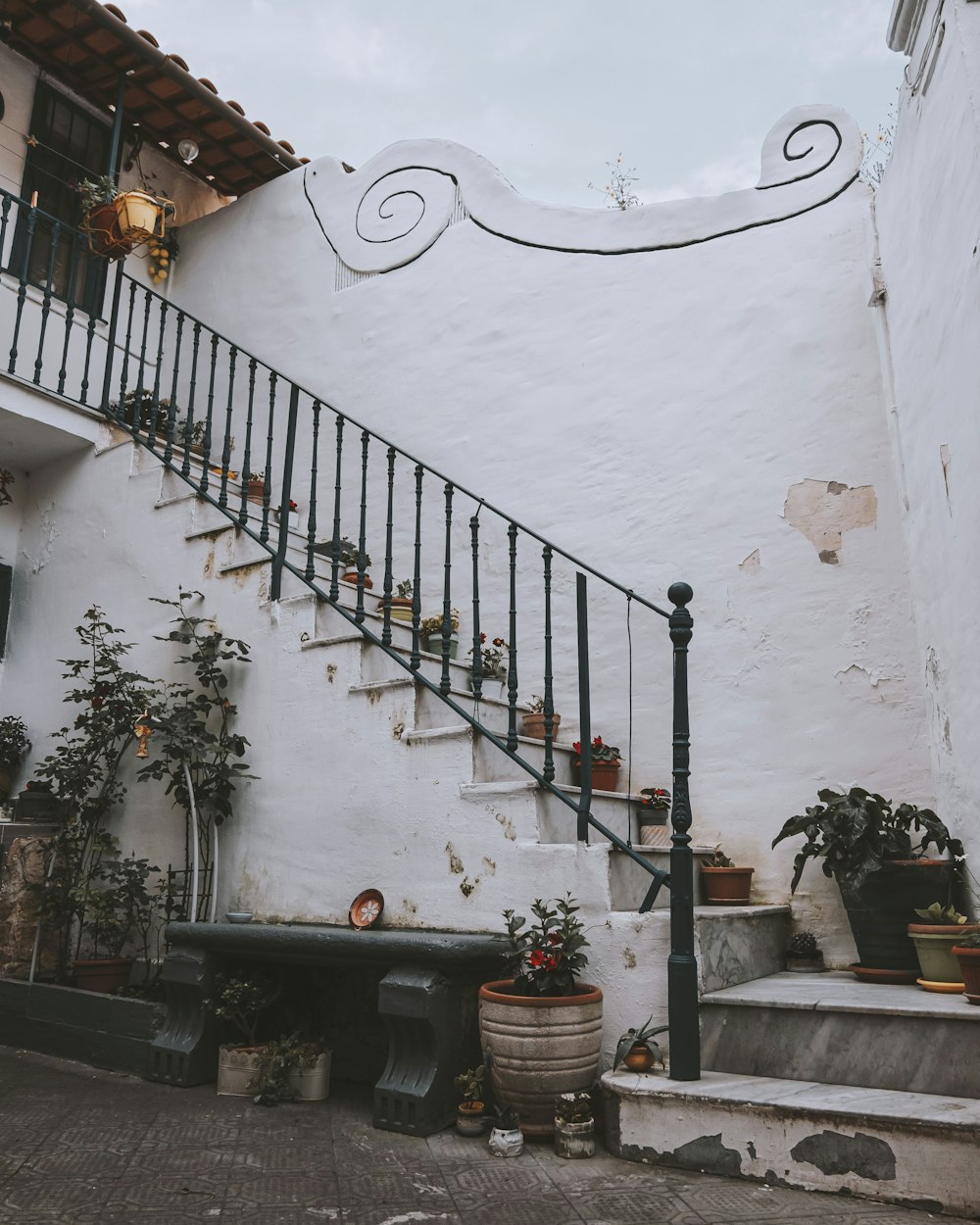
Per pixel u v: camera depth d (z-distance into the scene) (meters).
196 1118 3.35
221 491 5.12
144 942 4.66
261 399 6.96
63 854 4.93
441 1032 3.28
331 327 6.72
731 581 4.82
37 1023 4.41
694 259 5.34
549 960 3.14
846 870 3.63
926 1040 2.80
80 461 5.95
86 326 7.09
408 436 6.14
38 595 5.97
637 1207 2.53
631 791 4.85
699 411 5.12
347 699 4.26
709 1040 3.14
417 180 6.59
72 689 5.64
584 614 3.79
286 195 7.26
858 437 4.64
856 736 4.36
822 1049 2.95
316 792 4.26
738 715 4.65
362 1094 3.72
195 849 4.61
